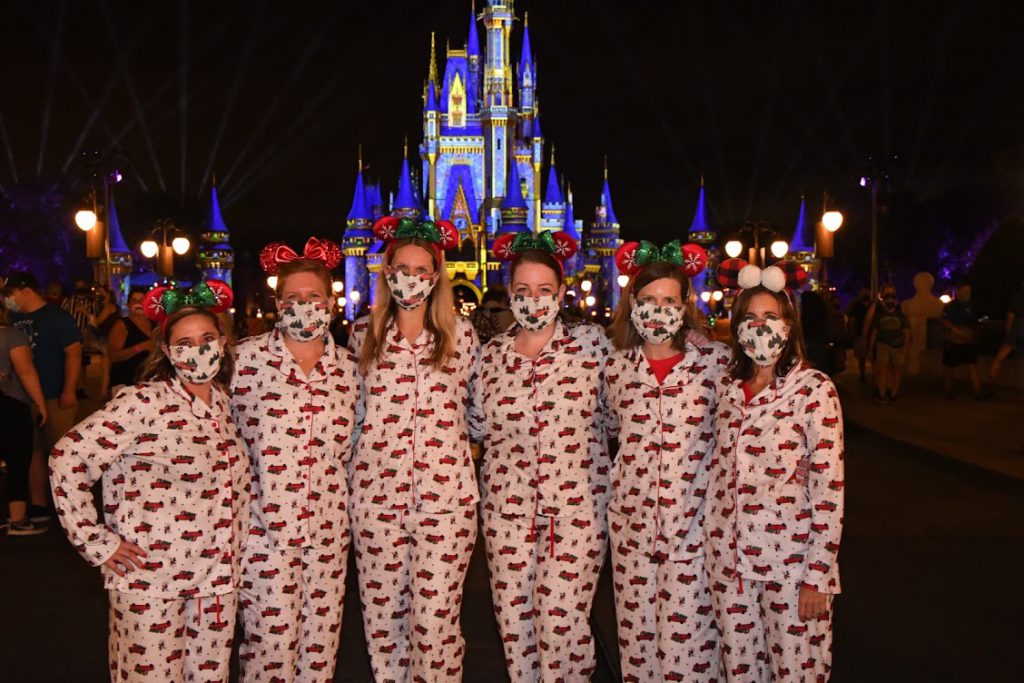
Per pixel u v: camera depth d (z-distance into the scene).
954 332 17.84
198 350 4.00
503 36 123.06
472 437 5.19
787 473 4.09
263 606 4.39
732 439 4.17
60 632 6.11
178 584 4.02
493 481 4.80
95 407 16.94
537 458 4.69
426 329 4.68
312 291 4.36
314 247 4.49
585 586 4.73
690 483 4.44
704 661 4.44
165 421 4.00
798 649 4.07
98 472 3.96
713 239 82.25
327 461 4.49
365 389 4.69
